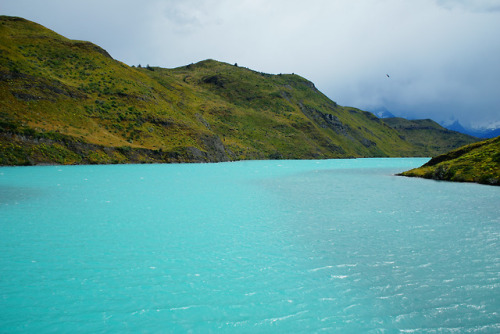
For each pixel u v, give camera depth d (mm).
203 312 12562
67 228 24078
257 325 11750
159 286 14680
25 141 77500
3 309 12562
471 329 11562
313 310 12781
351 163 150625
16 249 19266
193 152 120375
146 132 119750
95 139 97062
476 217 28344
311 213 30312
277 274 16109
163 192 43281
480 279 15445
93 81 132500
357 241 21500
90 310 12602
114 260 17750
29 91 98000
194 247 20094
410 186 51719
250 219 27766
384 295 14000
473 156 63531
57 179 53875
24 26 152625
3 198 36156
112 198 37594
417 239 21891
